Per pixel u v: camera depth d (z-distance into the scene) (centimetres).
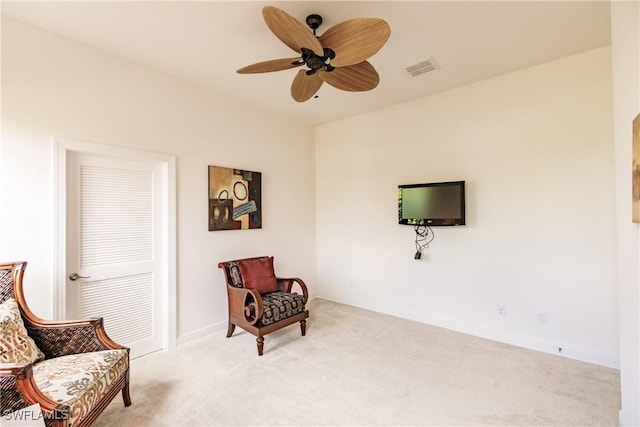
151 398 210
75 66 236
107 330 257
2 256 204
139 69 273
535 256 285
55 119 226
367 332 327
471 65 281
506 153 299
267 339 311
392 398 210
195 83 314
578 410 195
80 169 243
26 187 213
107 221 257
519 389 219
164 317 292
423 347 290
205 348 292
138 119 272
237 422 186
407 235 371
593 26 222
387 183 390
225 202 341
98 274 251
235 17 211
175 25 220
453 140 333
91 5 196
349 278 432
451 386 223
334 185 450
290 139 432
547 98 277
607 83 251
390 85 323
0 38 204
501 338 303
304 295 327
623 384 171
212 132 331
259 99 360
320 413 195
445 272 341
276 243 407
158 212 291
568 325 269
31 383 135
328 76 226
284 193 420
